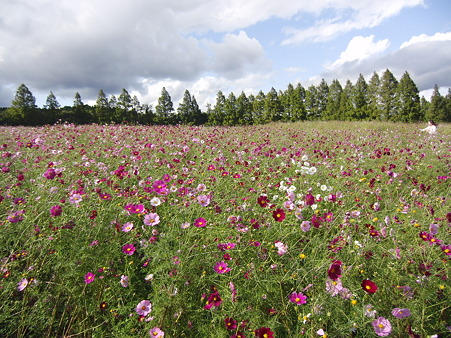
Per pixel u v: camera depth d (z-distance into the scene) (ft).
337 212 10.62
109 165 15.14
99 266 7.54
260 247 8.24
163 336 5.77
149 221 8.34
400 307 6.46
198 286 7.12
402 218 10.38
